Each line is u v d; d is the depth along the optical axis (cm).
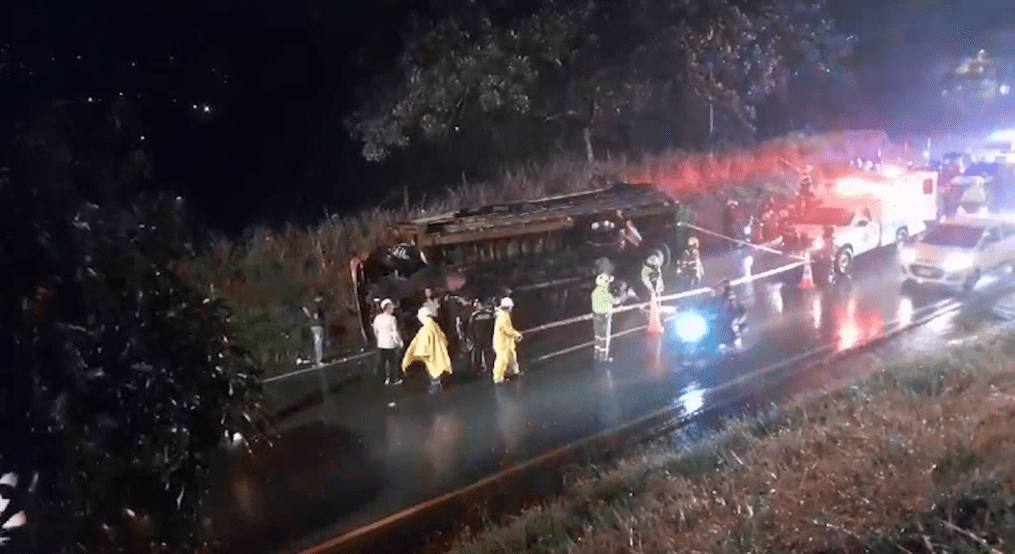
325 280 1942
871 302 1997
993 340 1395
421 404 1488
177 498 530
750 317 1914
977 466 713
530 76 2300
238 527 1071
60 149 473
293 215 2336
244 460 1272
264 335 1700
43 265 441
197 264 722
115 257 477
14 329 427
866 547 609
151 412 488
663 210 2075
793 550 641
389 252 1745
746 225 2502
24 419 427
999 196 3203
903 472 743
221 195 2255
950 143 4381
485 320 1639
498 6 2306
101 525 480
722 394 1429
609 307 1644
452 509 1091
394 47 2389
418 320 1688
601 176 2598
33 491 434
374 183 2486
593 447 1242
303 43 2384
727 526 736
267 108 2369
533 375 1608
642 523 820
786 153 3142
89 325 454
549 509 977
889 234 2425
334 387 1603
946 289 2050
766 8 2766
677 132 3039
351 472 1219
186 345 525
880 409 1002
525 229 1830
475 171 2639
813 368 1528
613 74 2538
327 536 1043
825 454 881
